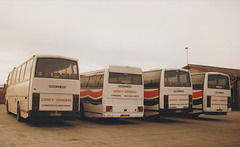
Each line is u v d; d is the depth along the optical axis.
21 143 7.18
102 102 12.19
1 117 14.93
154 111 13.84
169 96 13.70
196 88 16.50
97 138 8.35
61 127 10.96
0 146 6.75
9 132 9.15
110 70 12.44
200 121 15.49
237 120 16.52
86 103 14.06
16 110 13.23
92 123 13.12
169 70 13.98
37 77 10.27
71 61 11.12
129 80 12.87
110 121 14.47
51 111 10.30
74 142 7.53
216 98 16.14
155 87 13.97
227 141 8.34
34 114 10.01
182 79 14.35
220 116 20.09
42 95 10.23
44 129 10.14
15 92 14.05
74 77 11.05
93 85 13.46
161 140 8.28
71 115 10.70
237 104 28.33
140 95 13.09
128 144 7.44
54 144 7.14
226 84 16.78
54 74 10.59
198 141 8.25
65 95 10.68
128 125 12.54
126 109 12.55
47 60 10.61
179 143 7.82
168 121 15.23
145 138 8.60
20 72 13.14
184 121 15.38
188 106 14.32
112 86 12.32
